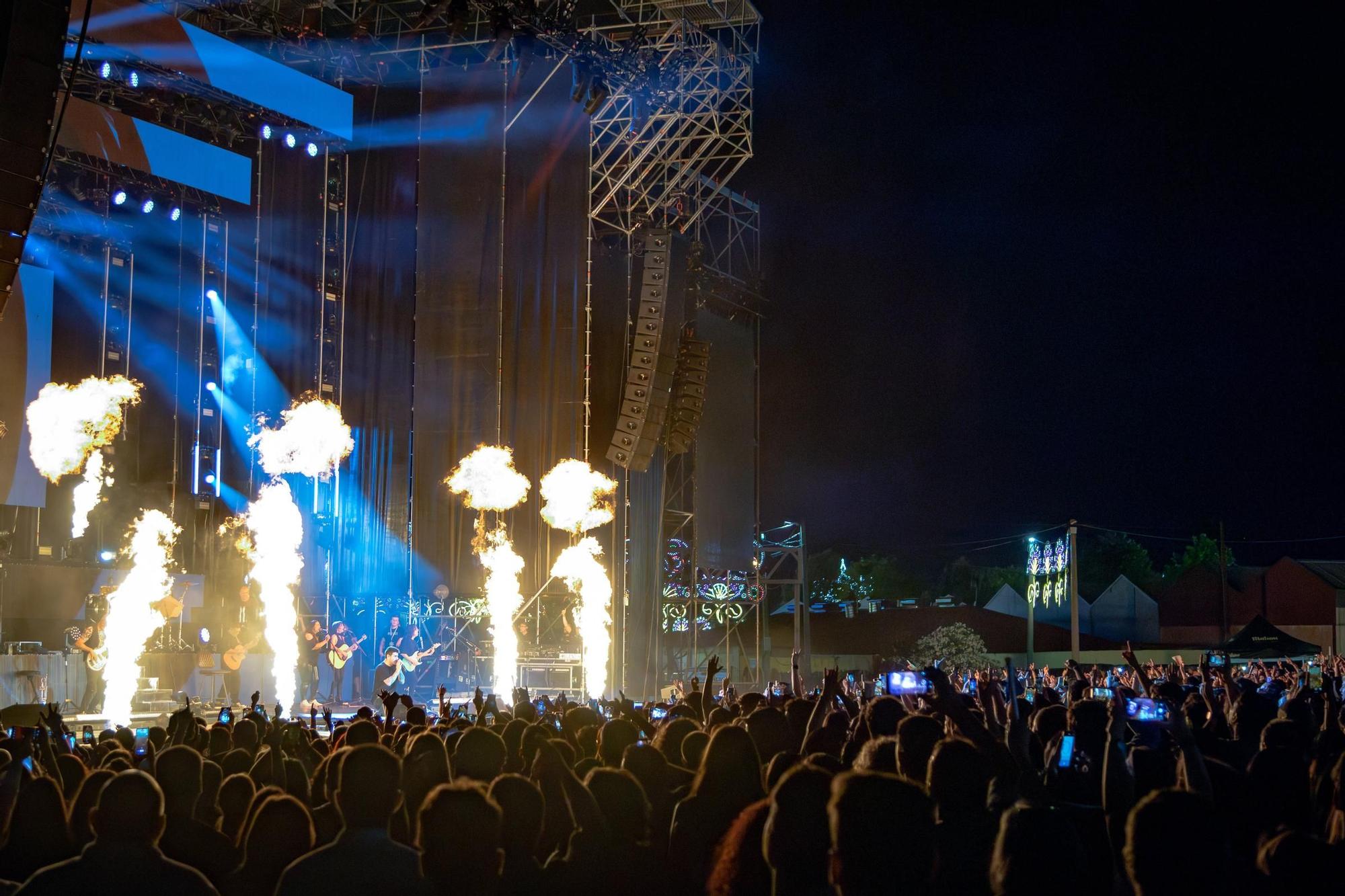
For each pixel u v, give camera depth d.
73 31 26.38
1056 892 3.19
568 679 29.91
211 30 29.45
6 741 7.11
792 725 7.58
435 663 30.19
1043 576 48.09
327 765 5.96
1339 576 57.34
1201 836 3.22
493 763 5.47
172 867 3.97
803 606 38.47
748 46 35.28
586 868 4.23
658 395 30.25
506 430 30.94
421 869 3.84
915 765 4.73
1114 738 4.64
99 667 24.78
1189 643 59.94
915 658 45.72
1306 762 5.31
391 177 32.56
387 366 31.94
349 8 32.66
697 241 33.12
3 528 27.02
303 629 28.88
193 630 28.92
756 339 37.25
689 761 6.12
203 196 30.31
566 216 31.64
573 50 29.41
